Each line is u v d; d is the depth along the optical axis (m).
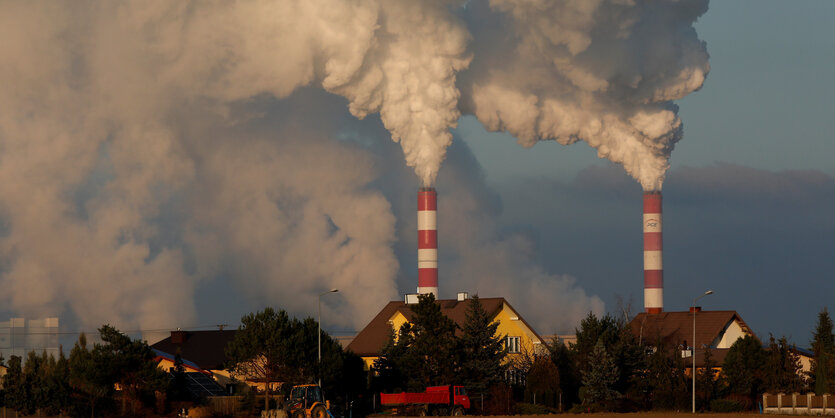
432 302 182.00
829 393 176.25
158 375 163.62
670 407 187.88
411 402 164.25
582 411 184.75
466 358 183.25
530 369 194.12
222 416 162.88
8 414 159.62
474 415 167.50
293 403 143.88
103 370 159.50
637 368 199.12
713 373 196.50
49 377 163.50
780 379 197.25
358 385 186.00
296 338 168.75
